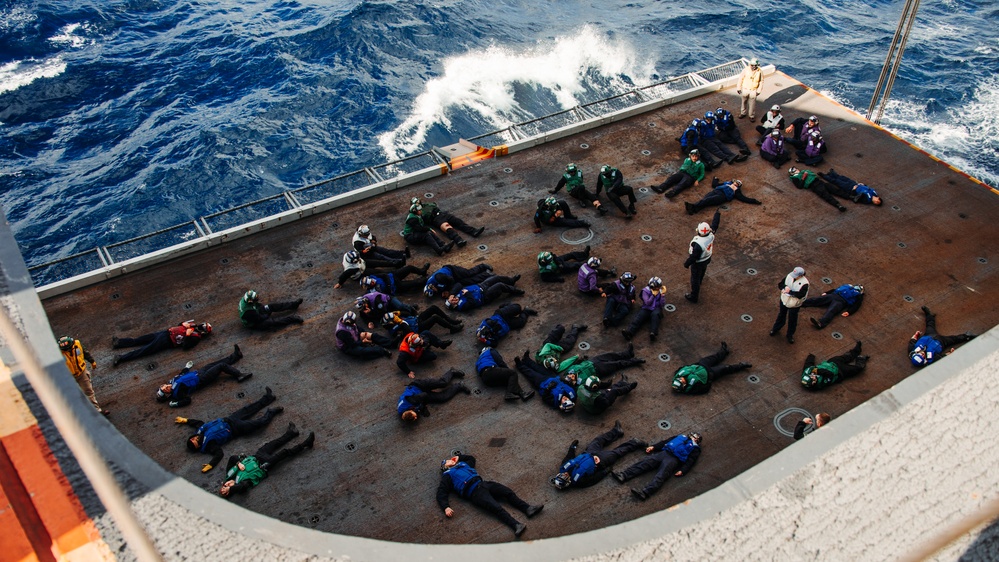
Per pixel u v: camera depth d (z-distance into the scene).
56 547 4.08
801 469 4.49
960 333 18.36
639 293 19.48
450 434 15.98
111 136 36.28
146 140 35.88
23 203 32.38
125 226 31.31
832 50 45.50
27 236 30.84
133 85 39.66
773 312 19.12
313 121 37.28
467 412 16.47
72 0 45.38
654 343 18.19
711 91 27.28
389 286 19.27
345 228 21.69
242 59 41.78
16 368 4.68
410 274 20.11
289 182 33.69
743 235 21.47
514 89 40.44
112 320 18.91
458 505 14.45
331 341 18.34
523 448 15.68
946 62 43.94
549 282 19.86
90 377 17.45
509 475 15.13
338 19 44.72
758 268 20.41
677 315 18.98
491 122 37.78
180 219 31.77
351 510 14.51
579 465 14.74
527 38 45.00
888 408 4.65
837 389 17.06
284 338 18.41
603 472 14.95
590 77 41.88
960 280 19.95
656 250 20.94
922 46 45.53
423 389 16.70
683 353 17.97
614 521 14.22
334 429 16.14
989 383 4.66
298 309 19.22
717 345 18.20
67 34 43.03
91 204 32.31
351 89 39.53
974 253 20.78
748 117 25.84
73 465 4.34
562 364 17.16
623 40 45.38
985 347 4.83
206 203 32.53
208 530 4.39
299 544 4.47
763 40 46.50
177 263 20.52
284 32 44.19
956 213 22.11
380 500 14.67
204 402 16.83
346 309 19.23
